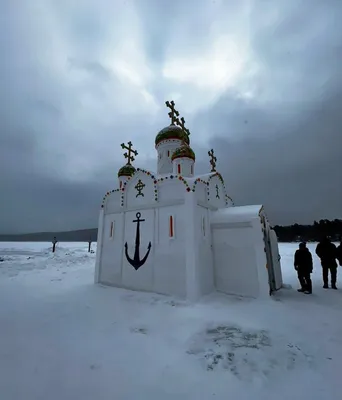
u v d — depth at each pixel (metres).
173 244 8.81
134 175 10.77
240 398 3.08
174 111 13.33
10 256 23.75
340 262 9.74
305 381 3.45
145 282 9.30
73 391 3.18
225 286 8.88
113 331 5.30
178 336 5.02
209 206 9.94
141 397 3.08
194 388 3.28
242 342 4.72
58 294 8.95
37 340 4.79
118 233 10.80
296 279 11.77
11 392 3.15
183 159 11.04
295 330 5.33
